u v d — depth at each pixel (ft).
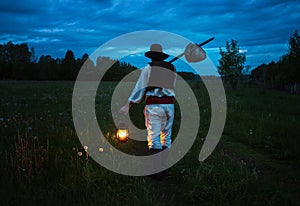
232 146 15.43
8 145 12.44
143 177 10.38
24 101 32.53
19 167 9.45
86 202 8.07
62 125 16.98
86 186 8.88
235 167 11.18
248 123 19.74
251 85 84.07
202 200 8.75
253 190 8.91
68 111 24.31
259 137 15.99
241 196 8.59
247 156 13.71
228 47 60.90
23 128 15.74
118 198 8.39
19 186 8.64
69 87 66.33
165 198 8.98
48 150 11.27
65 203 7.85
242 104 31.68
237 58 60.54
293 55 56.39
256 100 38.29
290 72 57.36
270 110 28.14
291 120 21.11
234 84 62.28
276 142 14.89
